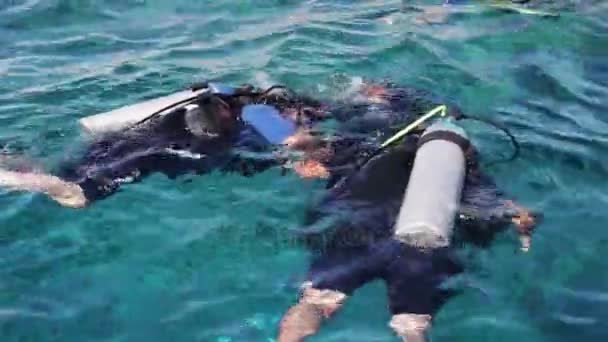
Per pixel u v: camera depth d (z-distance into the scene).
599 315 4.52
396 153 5.38
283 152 5.71
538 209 5.45
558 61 8.02
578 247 5.06
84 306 4.54
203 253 4.95
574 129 6.62
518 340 4.33
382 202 5.08
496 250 4.89
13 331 4.36
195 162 5.64
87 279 4.75
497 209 5.14
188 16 9.13
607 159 6.12
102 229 5.16
